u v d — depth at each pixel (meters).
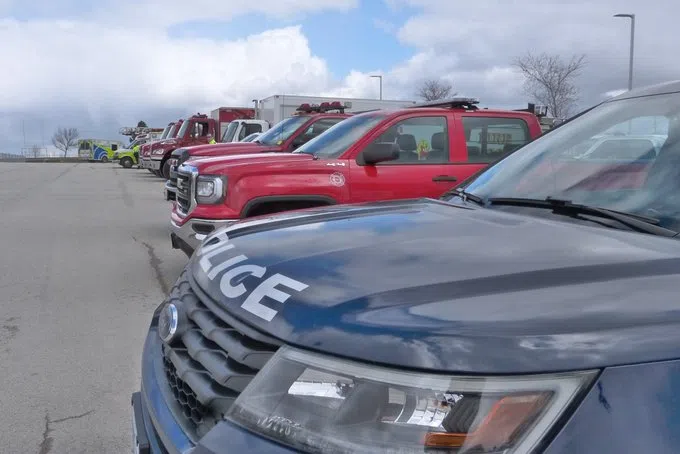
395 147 6.54
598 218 2.31
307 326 1.54
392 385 1.37
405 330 1.42
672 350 1.34
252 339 1.65
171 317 2.07
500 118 7.52
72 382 4.55
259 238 2.26
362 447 1.36
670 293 1.56
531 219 2.34
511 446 1.28
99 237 11.12
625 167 2.60
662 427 1.24
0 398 4.27
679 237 2.07
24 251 9.66
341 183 6.71
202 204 6.55
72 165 48.03
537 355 1.33
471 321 1.43
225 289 1.90
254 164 6.59
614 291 1.57
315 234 2.22
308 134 10.62
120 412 4.09
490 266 1.74
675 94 2.83
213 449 1.51
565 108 29.31
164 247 10.13
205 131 23.55
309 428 1.43
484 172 3.24
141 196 19.56
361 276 1.71
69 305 6.59
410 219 2.41
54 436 3.77
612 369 1.30
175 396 1.96
